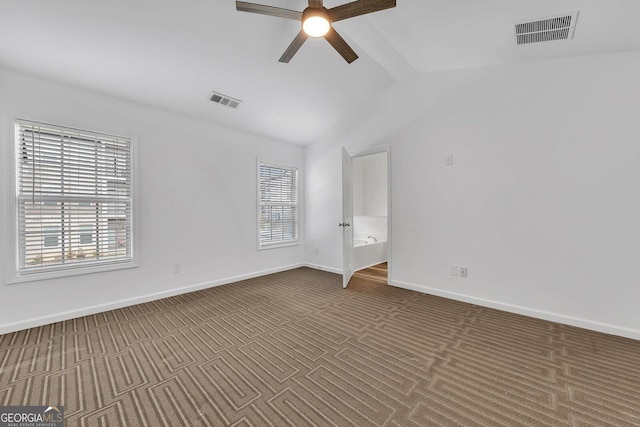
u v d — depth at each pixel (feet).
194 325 8.39
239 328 8.18
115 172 9.84
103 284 9.52
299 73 10.27
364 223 20.16
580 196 8.07
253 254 14.17
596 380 5.58
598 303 7.85
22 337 7.54
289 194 16.17
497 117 9.48
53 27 6.79
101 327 8.22
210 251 12.44
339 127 14.52
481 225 9.89
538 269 8.78
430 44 8.73
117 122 9.84
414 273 11.72
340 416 4.70
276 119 13.16
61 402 5.02
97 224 9.48
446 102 10.64
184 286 11.58
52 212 8.66
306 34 6.59
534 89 8.78
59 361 6.38
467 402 4.99
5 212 7.85
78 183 9.10
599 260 7.83
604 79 7.72
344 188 12.48
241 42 8.31
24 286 8.11
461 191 10.32
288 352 6.79
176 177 11.34
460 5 6.70
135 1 6.53
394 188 12.26
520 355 6.55
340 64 10.13
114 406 4.93
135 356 6.61
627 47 7.28
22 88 8.12
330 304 10.17
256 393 5.29
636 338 7.30
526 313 8.95
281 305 10.09
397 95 12.01
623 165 7.48
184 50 8.24
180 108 11.07
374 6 5.85
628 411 4.73
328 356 6.59
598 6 5.93
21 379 5.69
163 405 4.96
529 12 6.51
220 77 9.72
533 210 8.84
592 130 7.88
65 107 8.81
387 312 9.35
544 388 5.35
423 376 5.78
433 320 8.65
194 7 6.92
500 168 9.44
